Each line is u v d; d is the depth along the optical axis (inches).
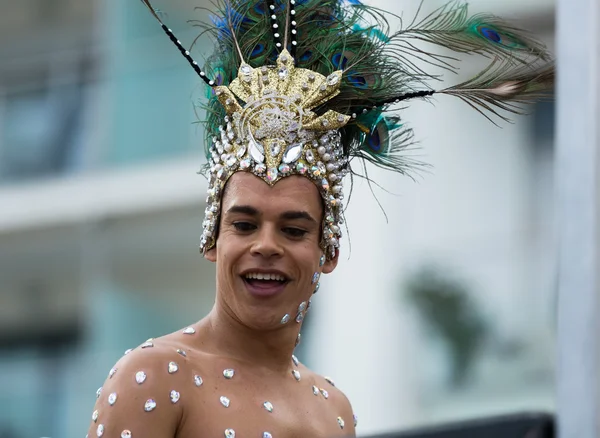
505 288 526.6
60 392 604.4
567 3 107.9
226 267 143.4
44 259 652.7
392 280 518.9
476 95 157.5
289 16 152.3
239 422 138.3
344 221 150.9
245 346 145.3
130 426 133.3
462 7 162.6
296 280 144.3
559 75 107.8
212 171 147.1
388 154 161.5
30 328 688.4
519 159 552.7
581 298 102.9
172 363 137.9
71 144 622.8
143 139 601.9
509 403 489.4
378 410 511.5
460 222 537.0
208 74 156.0
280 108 144.3
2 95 639.8
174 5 594.9
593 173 104.0
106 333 640.4
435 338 508.1
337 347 523.8
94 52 621.9
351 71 154.1
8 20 705.6
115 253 633.0
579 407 101.8
